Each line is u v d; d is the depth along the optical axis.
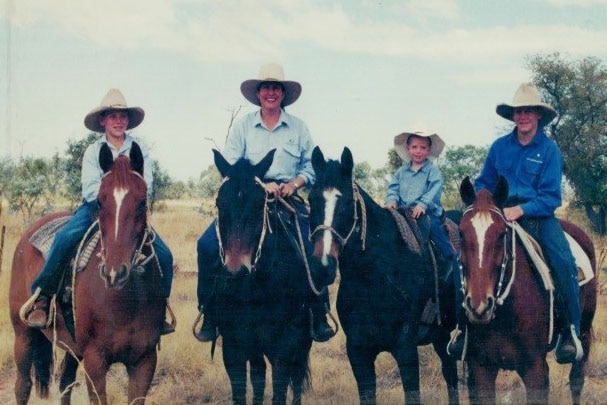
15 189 10.13
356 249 5.28
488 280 4.64
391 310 5.39
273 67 5.93
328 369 6.91
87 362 5.12
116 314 5.04
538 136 5.44
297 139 5.96
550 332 5.10
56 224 5.88
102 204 4.79
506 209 5.09
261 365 5.62
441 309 5.88
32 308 5.50
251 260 5.11
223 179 5.31
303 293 5.61
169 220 12.84
